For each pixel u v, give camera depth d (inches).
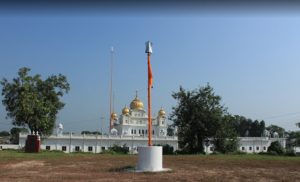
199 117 2397.9
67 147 3348.9
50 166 908.6
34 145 1758.1
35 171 787.4
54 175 709.9
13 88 2511.1
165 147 2377.0
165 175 733.9
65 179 650.2
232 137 2474.2
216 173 781.3
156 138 3646.7
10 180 625.9
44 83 2605.8
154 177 698.2
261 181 660.7
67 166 912.3
